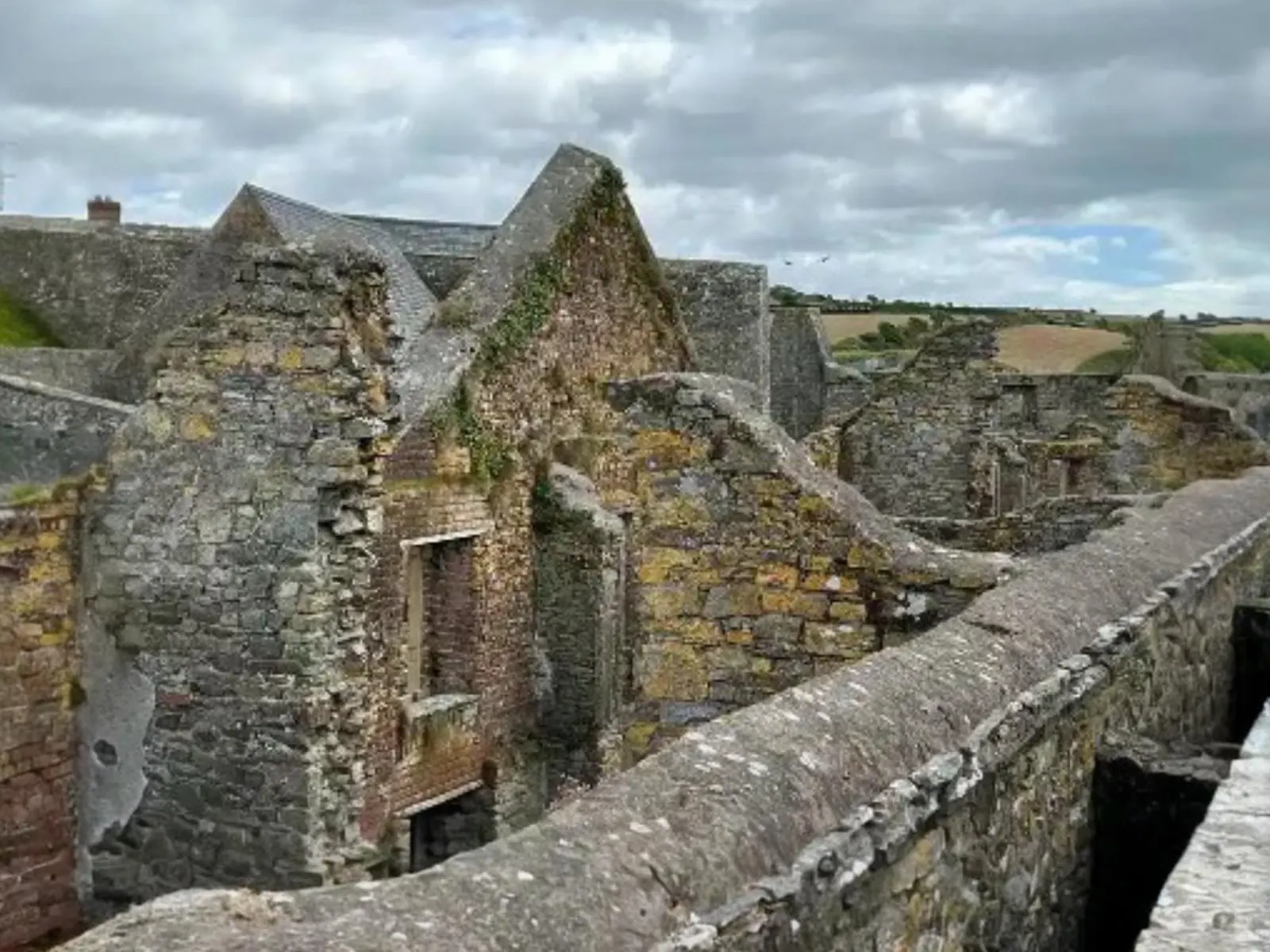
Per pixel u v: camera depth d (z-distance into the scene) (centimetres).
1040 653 671
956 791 521
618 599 1460
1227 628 1062
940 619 984
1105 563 884
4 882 882
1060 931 654
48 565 897
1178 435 2075
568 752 1480
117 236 3145
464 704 1389
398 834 1287
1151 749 715
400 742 1304
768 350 3116
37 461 1772
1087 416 2223
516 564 1466
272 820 879
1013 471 2323
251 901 339
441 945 330
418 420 1343
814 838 446
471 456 1405
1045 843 635
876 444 2466
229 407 884
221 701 889
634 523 1108
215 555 889
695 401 1069
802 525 1032
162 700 902
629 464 1141
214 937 319
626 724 1364
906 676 576
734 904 398
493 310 1474
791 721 496
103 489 910
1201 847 493
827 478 1070
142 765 909
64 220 3428
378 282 910
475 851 381
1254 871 471
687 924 381
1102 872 706
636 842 397
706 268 3025
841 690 540
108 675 914
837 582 1023
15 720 884
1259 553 1212
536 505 1499
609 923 362
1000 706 593
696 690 1069
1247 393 2825
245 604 883
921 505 2438
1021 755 602
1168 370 2927
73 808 920
